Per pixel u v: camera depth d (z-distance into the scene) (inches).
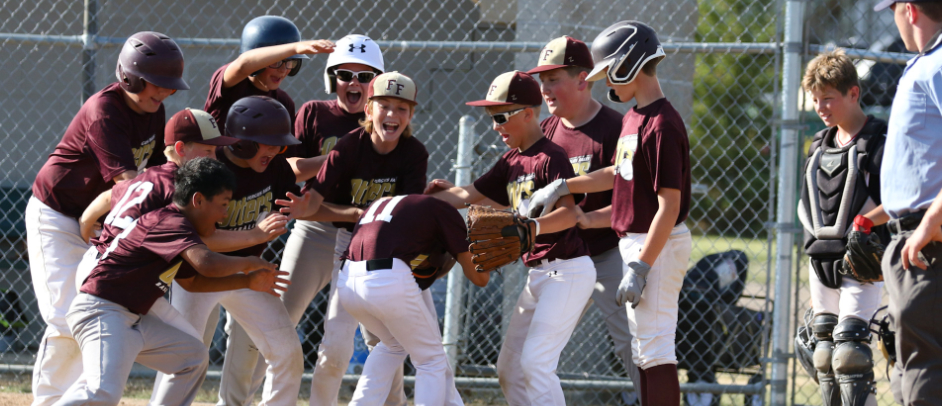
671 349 451.5
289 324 484.7
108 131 476.4
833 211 494.6
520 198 482.3
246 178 485.7
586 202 513.0
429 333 462.9
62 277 499.5
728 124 1569.9
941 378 361.7
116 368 406.9
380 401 472.7
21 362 735.1
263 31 543.5
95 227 494.9
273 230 451.8
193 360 440.5
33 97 804.0
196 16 803.4
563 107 505.4
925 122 362.3
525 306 489.7
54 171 497.7
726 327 670.5
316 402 512.7
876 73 869.8
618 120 510.6
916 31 372.2
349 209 518.0
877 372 747.4
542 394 451.8
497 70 813.9
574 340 701.9
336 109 568.1
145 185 445.1
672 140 422.6
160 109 525.3
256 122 468.4
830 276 501.0
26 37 619.5
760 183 1592.0
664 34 715.4
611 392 679.7
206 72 807.1
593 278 475.8
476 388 656.4
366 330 545.3
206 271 412.8
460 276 637.3
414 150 530.6
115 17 796.0
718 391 610.5
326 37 808.3
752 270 1007.6
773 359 587.2
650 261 427.8
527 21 690.2
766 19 1498.5
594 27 697.6
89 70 631.8
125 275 418.6
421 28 813.9
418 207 465.4
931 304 358.6
